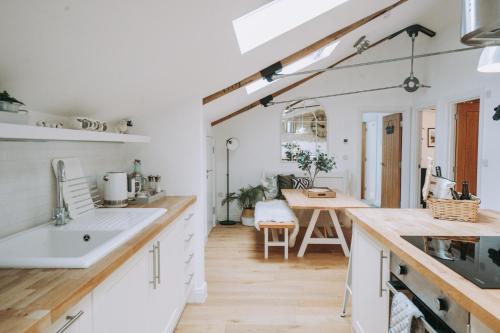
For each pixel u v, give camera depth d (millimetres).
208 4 1389
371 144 8070
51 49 1207
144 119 2979
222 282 3305
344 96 6043
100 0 1051
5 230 1576
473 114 4961
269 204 5051
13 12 946
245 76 3180
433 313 1198
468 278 1061
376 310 1803
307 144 6148
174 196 2949
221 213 6215
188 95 2859
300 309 2744
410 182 6074
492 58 1661
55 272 1118
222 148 6148
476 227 1761
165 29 1445
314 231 5023
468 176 4988
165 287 2031
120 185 2395
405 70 5906
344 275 3486
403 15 4414
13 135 1162
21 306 869
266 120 6125
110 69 1610
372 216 2064
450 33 4941
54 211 1840
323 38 3340
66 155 2100
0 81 1314
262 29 2385
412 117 5984
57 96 1667
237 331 2414
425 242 1478
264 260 3965
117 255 1288
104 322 1207
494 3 1251
